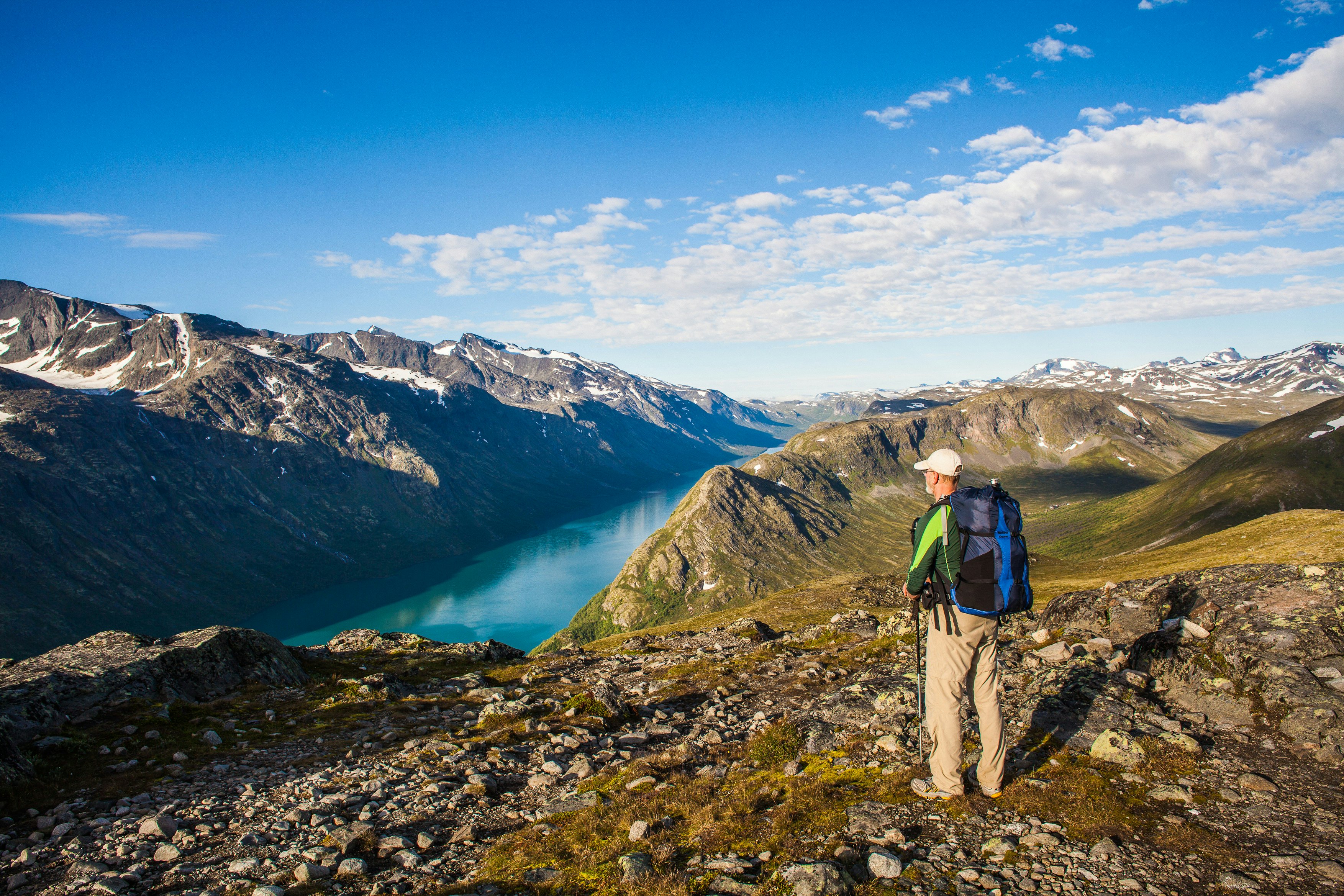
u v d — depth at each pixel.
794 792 8.74
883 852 6.57
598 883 7.07
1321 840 6.06
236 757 14.91
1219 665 9.69
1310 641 9.30
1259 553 82.12
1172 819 6.74
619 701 17.30
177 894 8.30
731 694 18.22
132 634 23.08
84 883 8.80
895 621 26.02
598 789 10.84
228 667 21.92
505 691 21.78
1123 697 9.66
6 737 13.59
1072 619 16.03
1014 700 10.77
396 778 12.83
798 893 6.03
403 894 7.77
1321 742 7.68
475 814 10.62
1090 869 6.05
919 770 8.59
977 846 6.71
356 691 21.28
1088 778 7.68
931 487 8.23
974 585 7.34
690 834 8.02
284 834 10.20
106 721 16.86
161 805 11.82
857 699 12.62
